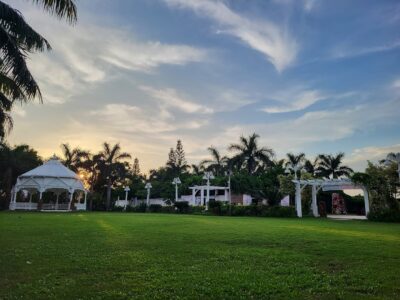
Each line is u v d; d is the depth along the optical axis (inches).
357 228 761.0
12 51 481.7
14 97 529.7
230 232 629.9
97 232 631.2
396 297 243.1
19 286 267.0
